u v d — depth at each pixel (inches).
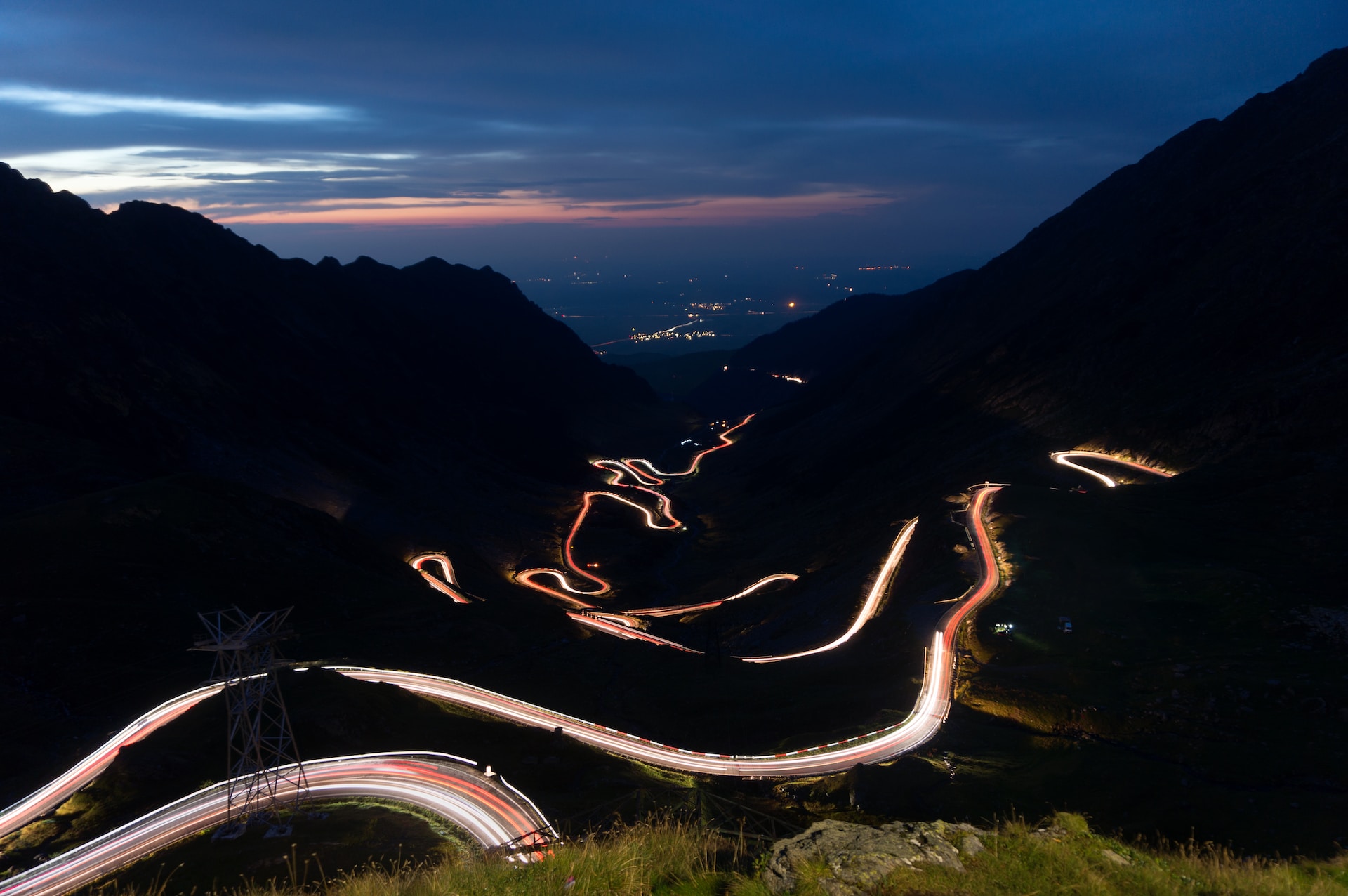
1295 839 1270.9
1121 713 1780.3
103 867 1336.1
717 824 1267.2
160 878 1264.8
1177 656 1996.8
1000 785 1585.9
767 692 2546.8
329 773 1667.1
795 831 1252.5
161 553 3193.9
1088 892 387.9
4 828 1573.6
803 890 388.2
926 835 455.2
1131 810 1441.9
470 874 499.2
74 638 2536.9
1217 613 2166.6
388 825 1412.4
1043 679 2011.6
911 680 2182.6
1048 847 440.8
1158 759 1601.9
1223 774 1501.0
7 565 2844.5
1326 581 2260.1
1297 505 2849.4
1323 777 1432.1
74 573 2883.9
